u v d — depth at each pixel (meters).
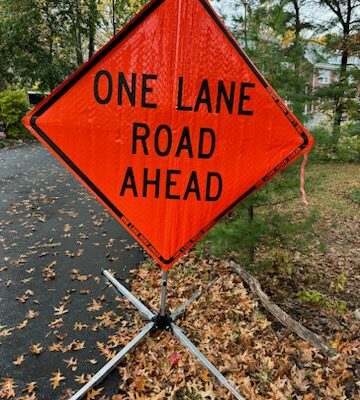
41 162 9.56
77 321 3.01
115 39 1.88
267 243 3.61
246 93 1.95
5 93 12.59
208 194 2.09
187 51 1.90
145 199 2.10
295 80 3.30
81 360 2.58
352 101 8.59
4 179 7.68
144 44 1.89
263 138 2.01
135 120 1.98
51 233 4.87
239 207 3.47
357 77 8.70
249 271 3.87
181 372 2.49
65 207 5.96
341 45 9.24
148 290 3.54
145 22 1.86
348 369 2.57
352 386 2.44
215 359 2.63
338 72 8.80
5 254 4.20
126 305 3.26
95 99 1.95
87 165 2.03
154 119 1.98
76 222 5.29
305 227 3.64
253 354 2.70
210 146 2.02
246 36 3.26
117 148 2.02
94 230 5.00
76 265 3.99
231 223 3.47
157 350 2.67
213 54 1.90
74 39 15.11
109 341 2.78
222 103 1.96
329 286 3.95
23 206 5.95
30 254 4.22
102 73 1.92
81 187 7.22
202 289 3.53
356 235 5.39
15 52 13.96
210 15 1.87
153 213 2.12
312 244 4.99
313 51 3.79
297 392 2.38
